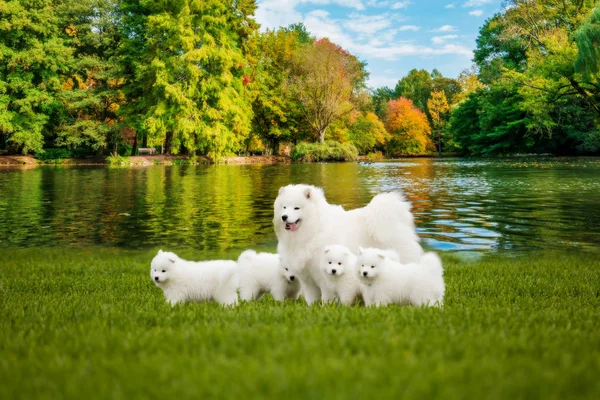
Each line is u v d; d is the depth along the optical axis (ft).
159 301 19.03
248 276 21.66
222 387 7.47
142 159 137.28
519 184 72.49
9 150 141.90
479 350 9.57
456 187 70.03
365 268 17.01
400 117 256.73
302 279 20.11
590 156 151.23
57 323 13.85
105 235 38.19
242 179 87.51
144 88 139.85
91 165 128.36
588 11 118.11
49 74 134.00
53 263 29.14
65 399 7.36
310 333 10.93
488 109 171.94
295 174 99.91
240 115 147.64
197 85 139.44
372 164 141.59
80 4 138.51
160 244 34.88
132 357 9.60
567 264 27.35
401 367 8.28
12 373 8.59
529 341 10.40
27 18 128.98
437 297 16.69
